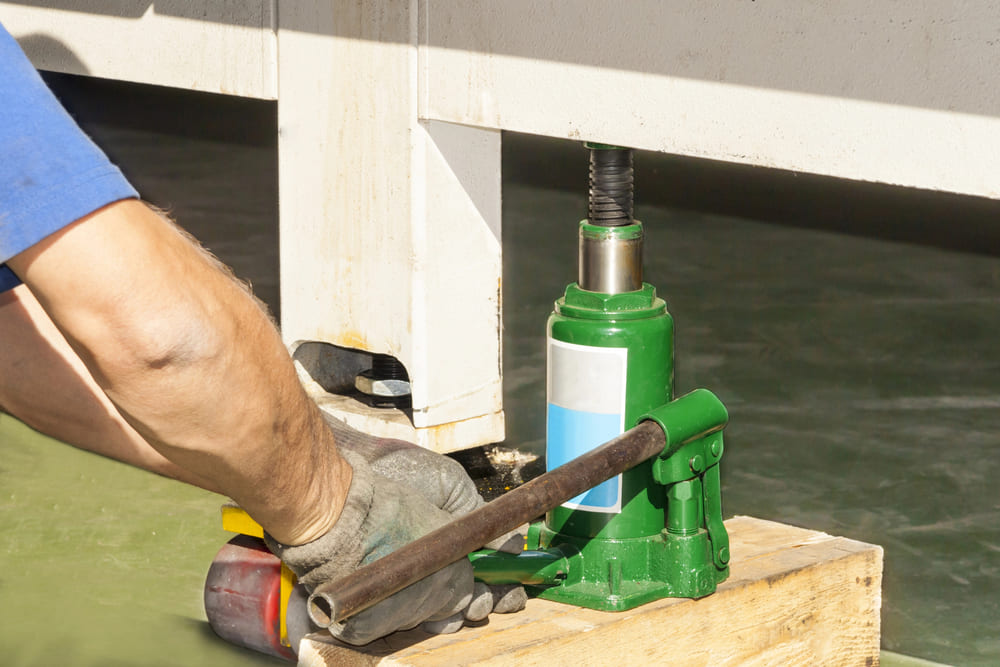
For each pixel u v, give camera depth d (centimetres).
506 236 739
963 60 216
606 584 221
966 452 401
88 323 114
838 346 523
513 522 176
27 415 188
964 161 220
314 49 326
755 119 249
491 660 199
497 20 289
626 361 219
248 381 125
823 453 400
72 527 331
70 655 257
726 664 230
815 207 847
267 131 1097
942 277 650
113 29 380
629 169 226
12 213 109
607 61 271
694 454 216
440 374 323
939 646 272
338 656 206
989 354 512
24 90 111
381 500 169
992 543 330
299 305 343
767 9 242
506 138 1084
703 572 221
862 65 230
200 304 119
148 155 973
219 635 268
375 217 320
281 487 142
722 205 846
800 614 240
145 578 300
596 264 225
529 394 451
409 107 308
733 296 604
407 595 178
